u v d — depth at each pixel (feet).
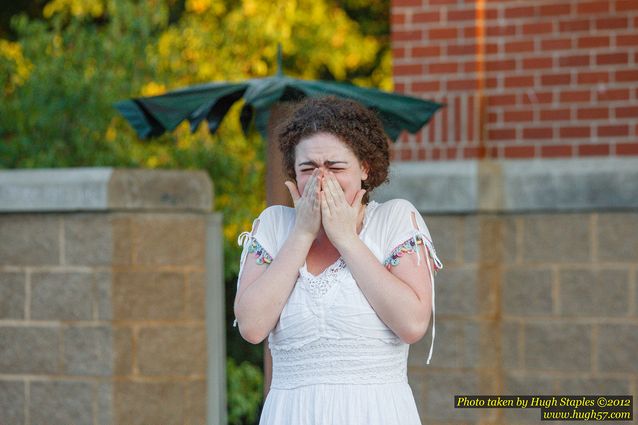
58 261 62.59
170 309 63.41
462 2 64.49
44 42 89.66
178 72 94.48
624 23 62.18
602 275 61.05
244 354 100.07
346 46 113.39
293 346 32.40
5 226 63.82
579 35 62.95
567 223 61.62
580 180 60.95
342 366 32.04
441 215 63.16
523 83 63.82
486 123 64.39
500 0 64.13
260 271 33.86
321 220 32.48
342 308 31.96
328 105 33.17
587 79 62.85
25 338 63.26
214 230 66.44
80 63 89.25
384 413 31.91
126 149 89.10
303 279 32.48
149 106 52.70
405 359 33.47
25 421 63.21
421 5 65.26
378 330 32.17
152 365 62.49
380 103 51.55
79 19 101.19
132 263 62.08
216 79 97.81
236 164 93.30
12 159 87.81
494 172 62.49
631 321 60.64
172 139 91.81
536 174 61.72
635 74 62.13
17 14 117.39
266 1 104.63
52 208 62.13
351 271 32.04
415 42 65.41
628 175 60.23
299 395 32.19
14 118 87.66
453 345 63.05
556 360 61.77
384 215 33.68
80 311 62.13
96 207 61.21
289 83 50.70
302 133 32.76
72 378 62.18
